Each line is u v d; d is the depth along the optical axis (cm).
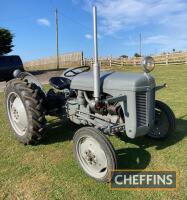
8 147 536
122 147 511
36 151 513
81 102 493
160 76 1652
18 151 516
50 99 547
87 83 475
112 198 366
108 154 386
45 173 434
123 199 363
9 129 642
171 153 482
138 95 425
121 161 459
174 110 743
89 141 414
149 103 438
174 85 1223
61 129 618
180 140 535
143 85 427
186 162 451
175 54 2730
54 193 381
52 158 482
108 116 459
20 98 516
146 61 436
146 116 436
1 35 3042
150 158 466
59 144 540
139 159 465
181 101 854
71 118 522
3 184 407
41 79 1853
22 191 388
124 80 432
